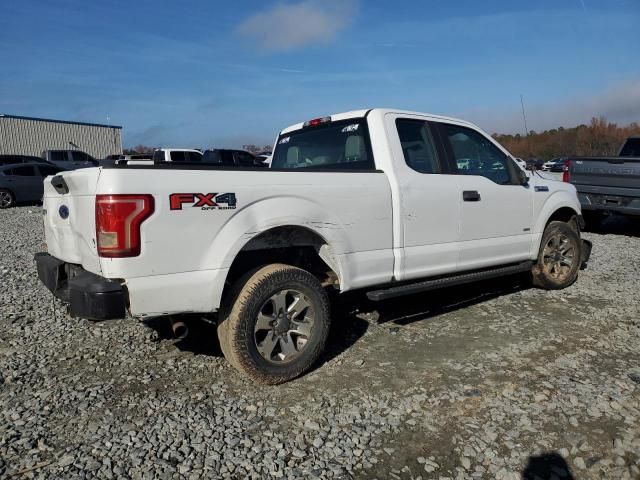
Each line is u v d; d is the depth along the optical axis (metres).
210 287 3.30
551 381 3.56
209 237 3.29
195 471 2.64
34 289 6.14
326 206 3.81
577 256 6.04
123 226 3.00
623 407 3.20
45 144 36.28
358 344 4.36
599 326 4.68
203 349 4.28
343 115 4.76
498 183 5.23
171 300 3.19
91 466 2.67
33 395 3.46
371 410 3.25
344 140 4.71
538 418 3.09
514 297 5.68
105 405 3.32
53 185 3.69
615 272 6.80
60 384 3.63
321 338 3.78
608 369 3.75
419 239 4.44
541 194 5.63
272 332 3.58
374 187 4.11
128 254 3.02
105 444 2.87
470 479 2.57
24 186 17.38
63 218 3.70
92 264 3.22
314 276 3.83
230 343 3.43
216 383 3.65
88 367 3.92
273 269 3.58
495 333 4.54
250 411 3.25
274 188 3.55
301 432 3.01
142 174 3.08
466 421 3.09
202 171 3.29
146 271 3.09
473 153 5.12
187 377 3.75
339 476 2.60
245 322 3.43
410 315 5.05
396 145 4.40
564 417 3.10
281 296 3.60
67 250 3.71
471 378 3.66
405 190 4.30
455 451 2.80
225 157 19.52
